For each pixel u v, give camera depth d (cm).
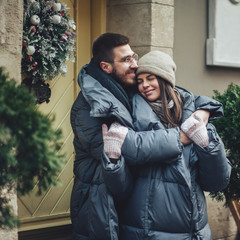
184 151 259
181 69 458
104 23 431
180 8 455
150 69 265
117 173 242
